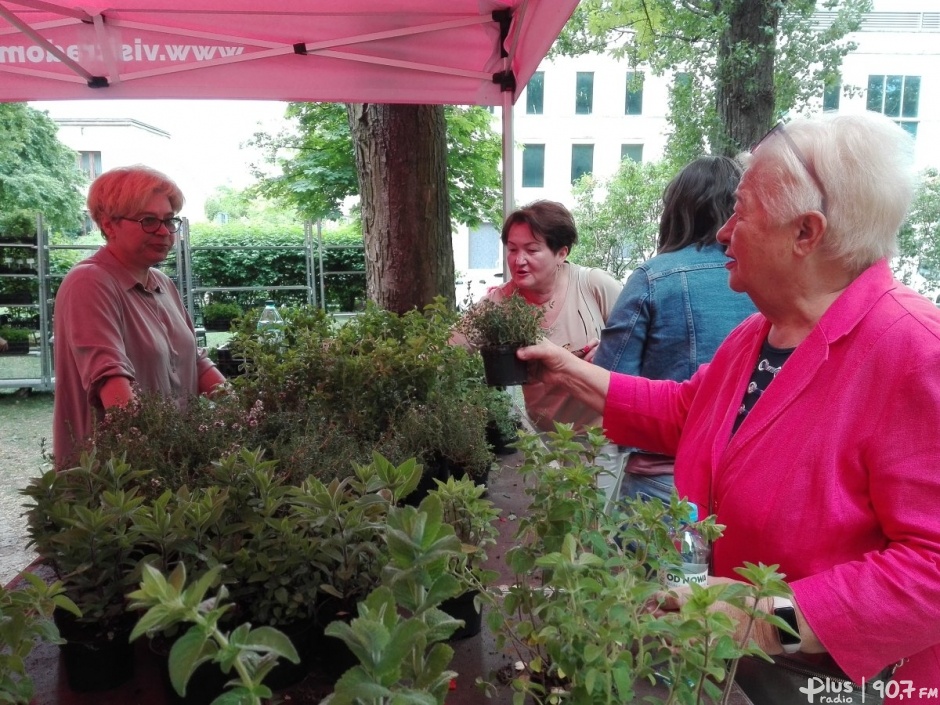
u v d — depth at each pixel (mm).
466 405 2410
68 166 15266
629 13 9055
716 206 2266
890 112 16938
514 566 1090
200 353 3182
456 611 1368
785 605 1182
